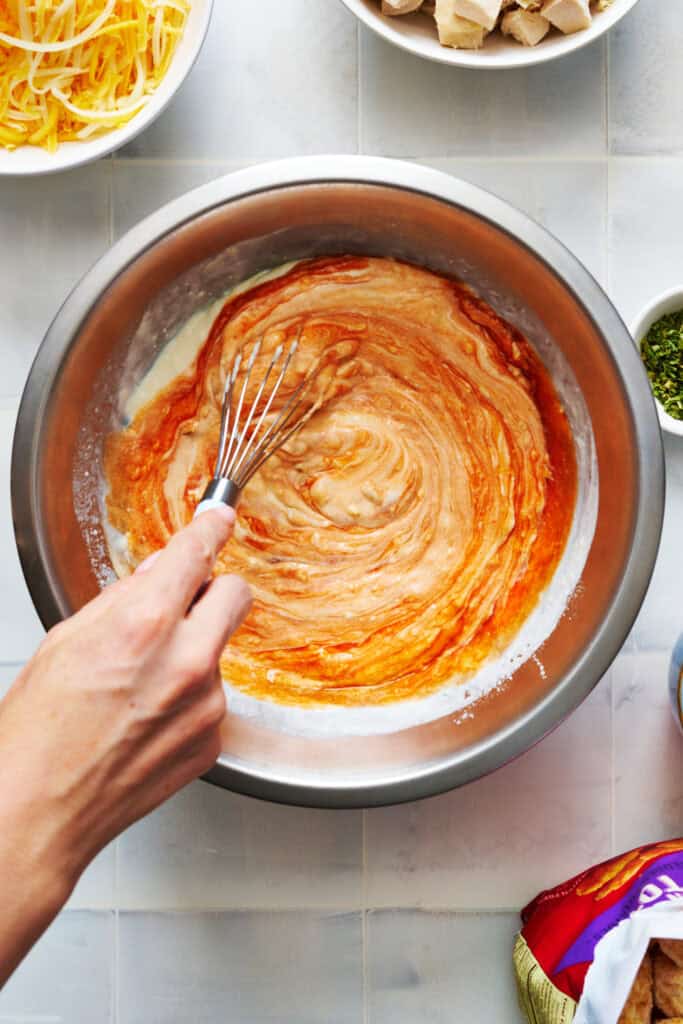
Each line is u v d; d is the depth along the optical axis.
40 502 0.89
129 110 0.98
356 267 1.01
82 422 0.96
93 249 1.05
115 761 0.60
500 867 1.06
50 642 0.63
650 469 0.88
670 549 1.05
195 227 0.90
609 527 0.92
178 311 0.99
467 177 1.04
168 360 1.01
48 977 1.06
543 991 0.95
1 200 1.05
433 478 1.05
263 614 1.04
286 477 1.06
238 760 0.90
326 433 1.06
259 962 1.06
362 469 1.06
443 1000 1.06
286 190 0.89
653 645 1.05
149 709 0.61
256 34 1.04
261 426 1.04
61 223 1.05
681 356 1.01
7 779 0.59
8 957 0.58
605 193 1.04
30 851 0.58
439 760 0.90
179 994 1.06
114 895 1.06
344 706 1.01
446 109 1.04
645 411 0.88
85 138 0.98
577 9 0.93
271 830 1.06
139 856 1.06
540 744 1.06
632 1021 0.94
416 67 1.04
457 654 1.01
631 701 1.05
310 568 1.05
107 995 1.06
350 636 1.03
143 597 0.62
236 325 1.02
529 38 0.96
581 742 1.06
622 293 1.05
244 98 1.04
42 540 0.89
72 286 1.05
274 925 1.06
